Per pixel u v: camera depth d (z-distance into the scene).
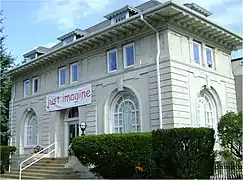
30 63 23.16
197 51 17.61
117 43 18.05
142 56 16.67
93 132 18.48
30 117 24.55
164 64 15.55
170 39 15.81
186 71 16.25
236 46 20.22
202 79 17.28
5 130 23.06
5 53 18.61
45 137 22.08
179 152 12.52
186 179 12.45
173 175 12.91
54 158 19.95
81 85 19.91
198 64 17.39
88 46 19.47
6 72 19.81
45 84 23.05
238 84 23.33
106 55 18.67
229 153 14.63
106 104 18.03
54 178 16.59
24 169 19.36
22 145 24.34
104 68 18.61
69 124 21.19
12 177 18.69
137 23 16.34
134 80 16.80
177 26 16.33
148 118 15.75
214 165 13.98
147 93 16.03
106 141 13.68
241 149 14.68
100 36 18.05
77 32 22.08
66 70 21.34
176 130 12.68
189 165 12.66
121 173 13.88
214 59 18.67
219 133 15.46
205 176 13.22
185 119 15.45
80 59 20.38
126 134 13.74
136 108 16.72
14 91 26.27
